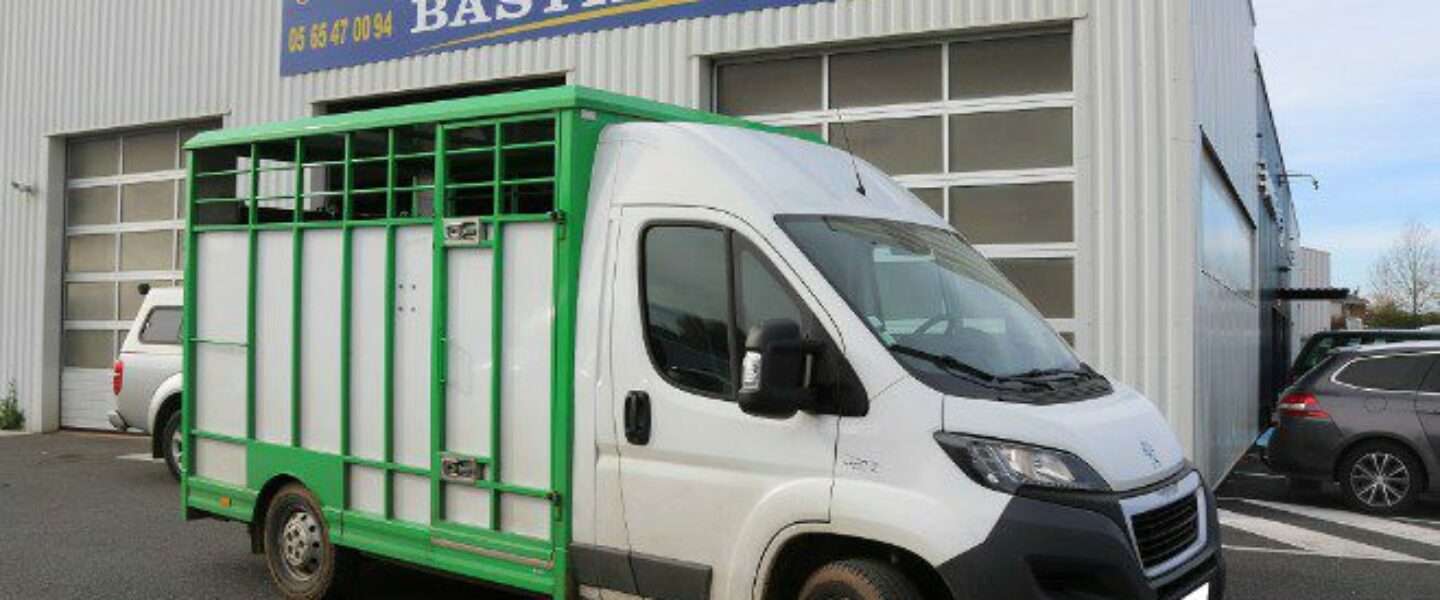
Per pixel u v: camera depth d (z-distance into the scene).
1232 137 14.73
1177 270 9.94
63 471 12.28
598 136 5.32
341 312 6.11
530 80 13.16
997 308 5.18
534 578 5.25
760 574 4.55
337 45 14.41
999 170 10.77
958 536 4.05
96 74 16.98
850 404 4.39
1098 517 4.11
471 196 5.75
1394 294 51.62
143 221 16.97
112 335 17.22
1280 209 28.33
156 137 16.88
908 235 5.23
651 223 5.02
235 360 6.70
